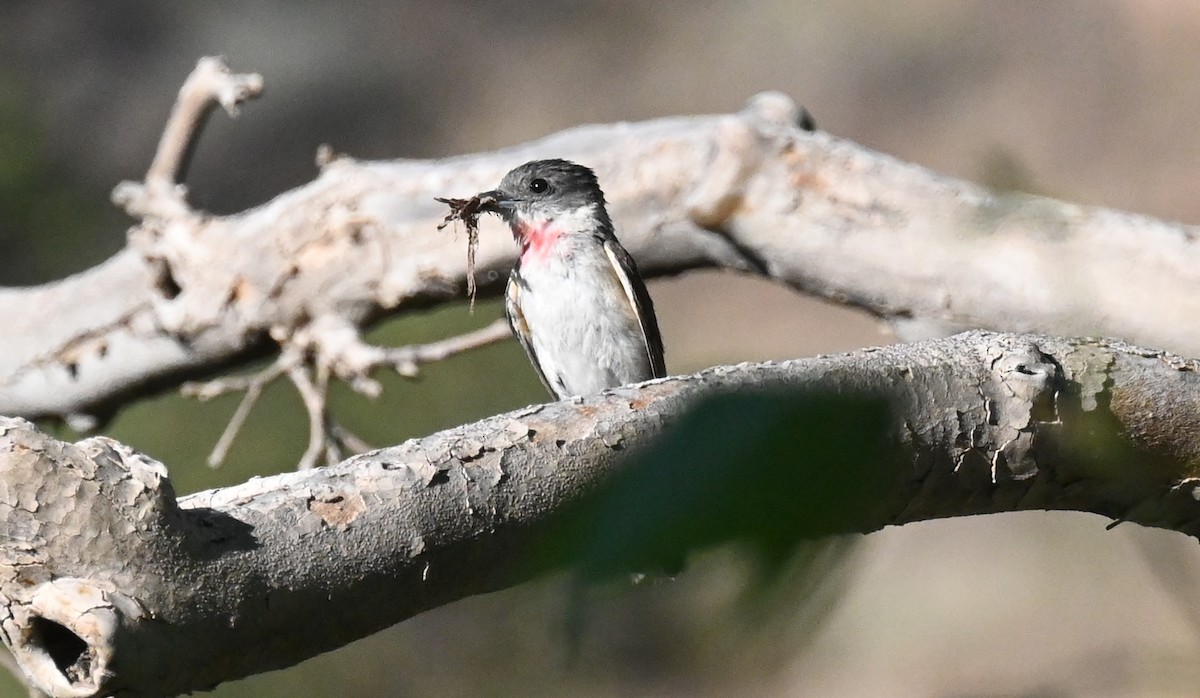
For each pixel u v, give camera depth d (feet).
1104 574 60.03
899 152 87.81
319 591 13.58
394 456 14.32
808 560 6.41
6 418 12.94
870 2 95.86
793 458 6.54
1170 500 16.89
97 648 12.48
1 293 37.65
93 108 91.66
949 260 28.91
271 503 13.70
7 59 93.25
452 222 32.45
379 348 33.65
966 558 65.21
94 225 57.36
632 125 33.22
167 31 97.04
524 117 95.50
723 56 96.32
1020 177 11.39
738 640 7.04
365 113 97.14
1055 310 27.73
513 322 32.27
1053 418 16.07
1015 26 92.73
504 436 14.53
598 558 6.36
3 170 57.41
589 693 53.36
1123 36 89.51
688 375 15.37
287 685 48.70
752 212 30.58
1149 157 82.12
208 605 13.06
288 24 99.81
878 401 6.84
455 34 101.55
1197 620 15.70
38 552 12.60
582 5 102.42
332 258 34.01
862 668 60.70
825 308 82.43
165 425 46.73
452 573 14.24
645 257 32.48
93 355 36.42
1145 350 16.84
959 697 17.38
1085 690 15.65
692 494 6.41
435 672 50.80
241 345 35.17
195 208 35.99
